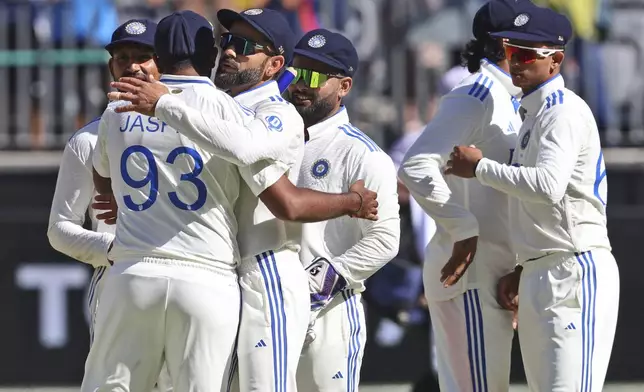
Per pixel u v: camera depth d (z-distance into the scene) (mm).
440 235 20109
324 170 19438
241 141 16172
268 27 17891
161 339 16734
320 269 18844
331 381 19219
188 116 16016
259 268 17188
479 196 19875
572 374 18562
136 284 16578
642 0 32625
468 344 19844
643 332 32250
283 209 16703
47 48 32625
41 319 31906
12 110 32688
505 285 19797
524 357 19234
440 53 33031
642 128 32688
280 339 17141
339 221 19609
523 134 19125
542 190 18062
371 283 28625
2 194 31953
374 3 32938
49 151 32656
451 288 19922
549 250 18781
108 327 16844
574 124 18422
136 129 16875
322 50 19656
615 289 19000
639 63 32719
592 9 32531
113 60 20359
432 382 29391
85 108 32625
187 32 16828
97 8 32500
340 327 19328
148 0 32688
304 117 19781
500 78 19891
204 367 16531
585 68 32594
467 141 19641
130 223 16828
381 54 33062
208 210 16703
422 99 32906
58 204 19609
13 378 31906
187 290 16469
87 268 32000
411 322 28594
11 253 31906
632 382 32375
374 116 32969
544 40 18641
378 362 32250
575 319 18625
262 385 17031
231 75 17969
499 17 19625
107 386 16812
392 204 19375
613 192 32469
